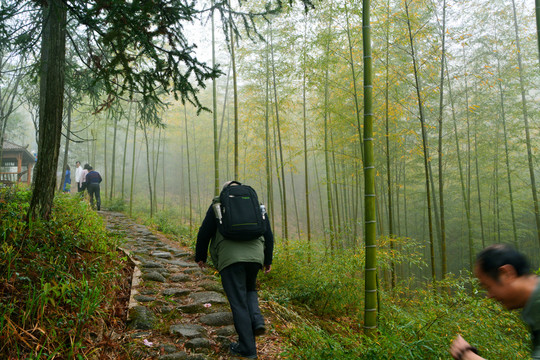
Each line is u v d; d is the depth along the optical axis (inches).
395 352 98.0
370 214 121.8
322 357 101.3
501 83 391.5
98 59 146.4
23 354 88.5
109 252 165.8
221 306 148.9
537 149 412.2
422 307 140.5
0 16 145.5
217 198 112.3
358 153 422.9
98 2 112.2
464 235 579.8
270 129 469.4
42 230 144.1
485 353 117.2
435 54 275.3
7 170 717.9
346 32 261.9
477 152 467.2
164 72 136.3
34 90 331.3
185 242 286.7
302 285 185.6
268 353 114.6
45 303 100.5
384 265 181.3
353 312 200.8
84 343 101.5
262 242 112.0
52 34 155.6
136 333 115.6
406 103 292.8
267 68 367.9
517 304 46.1
